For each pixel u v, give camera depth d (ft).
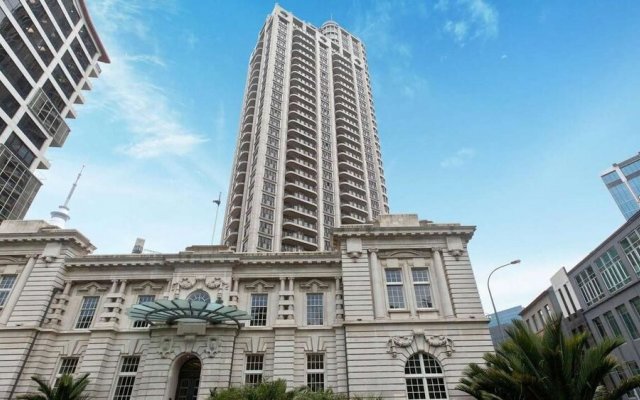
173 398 77.61
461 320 80.94
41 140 164.04
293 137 294.66
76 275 93.40
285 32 354.54
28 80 155.12
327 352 82.17
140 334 84.89
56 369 81.61
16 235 95.14
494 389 57.47
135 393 77.41
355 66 408.05
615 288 127.95
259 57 354.74
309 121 312.09
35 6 160.66
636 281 115.24
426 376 75.87
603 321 134.21
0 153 142.20
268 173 257.75
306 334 84.23
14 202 150.20
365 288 86.38
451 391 73.56
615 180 374.22
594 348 51.57
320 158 293.23
